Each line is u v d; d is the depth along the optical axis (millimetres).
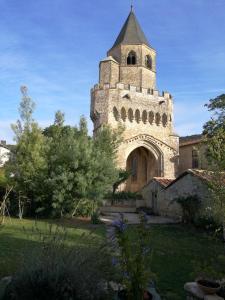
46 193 29375
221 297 7219
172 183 32844
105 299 6492
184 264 13117
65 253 7008
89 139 33375
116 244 7074
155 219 31906
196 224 24672
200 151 20688
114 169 30469
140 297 6176
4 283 7016
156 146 51969
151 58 56438
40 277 6371
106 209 39344
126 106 50688
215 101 28656
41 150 30203
